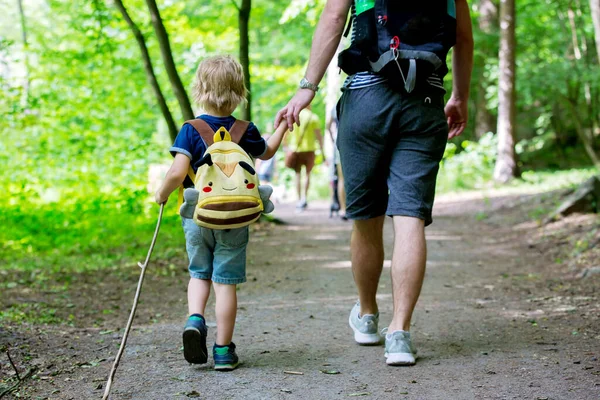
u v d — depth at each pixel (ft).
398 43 11.94
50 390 11.00
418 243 12.10
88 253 28.17
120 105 49.98
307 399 10.50
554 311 16.71
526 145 81.61
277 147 12.48
